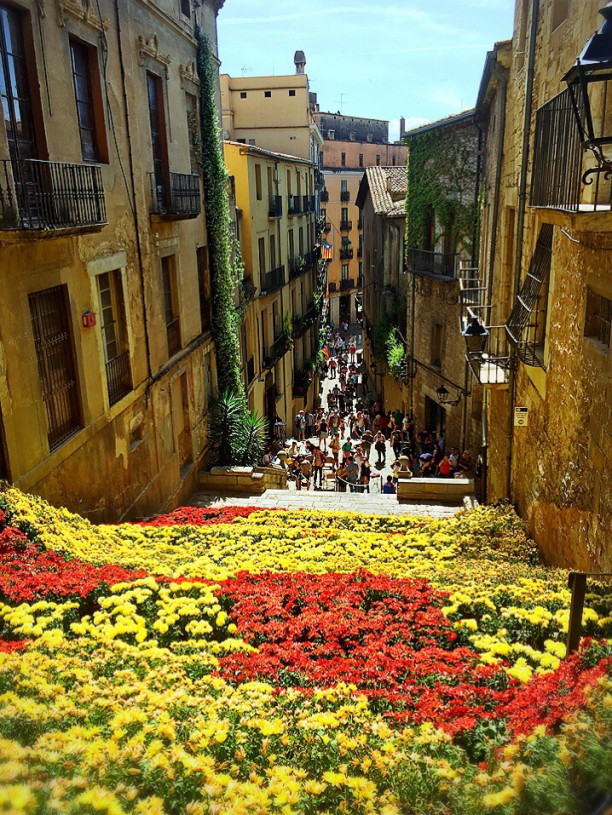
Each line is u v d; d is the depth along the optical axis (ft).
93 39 33.06
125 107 37.35
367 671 16.78
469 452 57.72
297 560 29.48
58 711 12.76
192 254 51.55
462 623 19.88
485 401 52.95
